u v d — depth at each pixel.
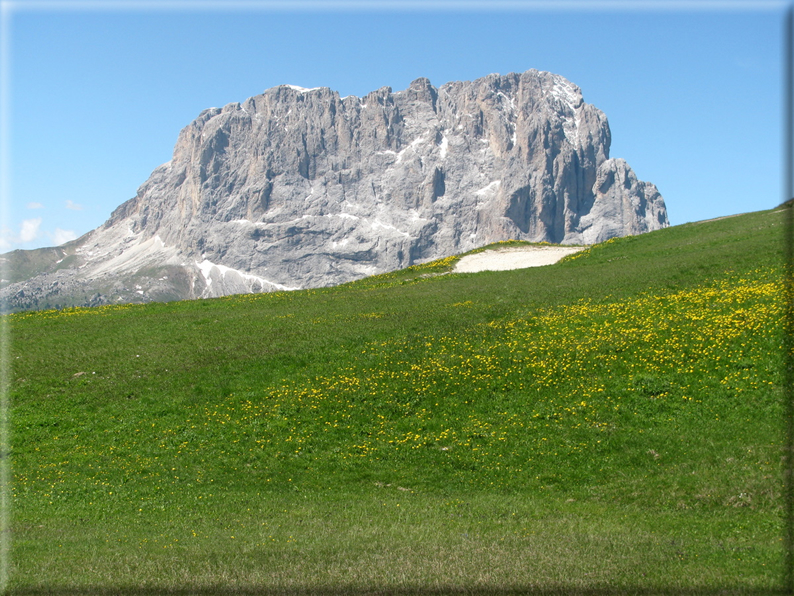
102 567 16.22
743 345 28.94
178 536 18.84
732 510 18.77
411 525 19.08
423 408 28.84
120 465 26.19
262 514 20.81
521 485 22.50
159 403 31.80
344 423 28.30
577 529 18.28
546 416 26.67
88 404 32.28
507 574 15.11
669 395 26.48
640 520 18.83
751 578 14.41
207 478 24.69
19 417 31.09
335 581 15.05
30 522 20.69
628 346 31.34
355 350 36.16
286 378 33.22
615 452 23.52
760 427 23.05
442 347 35.06
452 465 24.31
